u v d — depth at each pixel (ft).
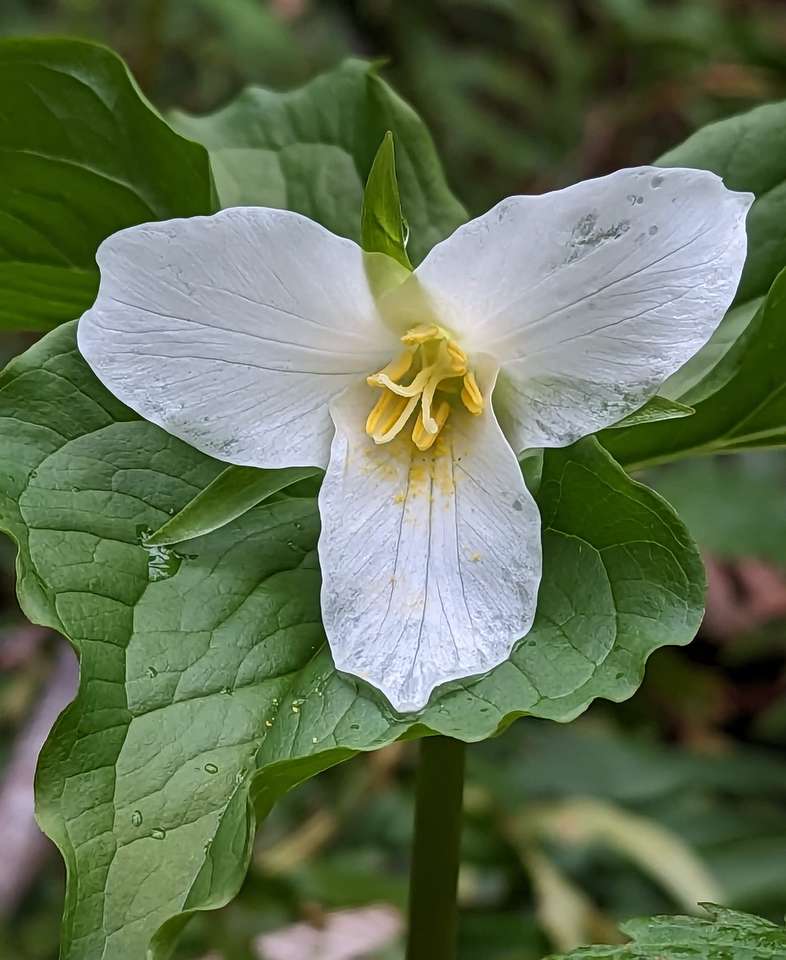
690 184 1.17
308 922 1.74
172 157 1.32
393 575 1.21
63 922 1.13
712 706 2.34
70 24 2.57
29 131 1.30
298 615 1.22
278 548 1.24
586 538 1.21
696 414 1.30
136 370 1.21
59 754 1.16
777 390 1.28
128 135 1.31
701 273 1.18
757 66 2.84
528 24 3.05
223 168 1.42
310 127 1.42
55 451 1.24
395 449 1.25
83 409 1.25
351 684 1.19
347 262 1.21
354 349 1.25
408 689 1.18
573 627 1.19
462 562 1.21
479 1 2.96
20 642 2.09
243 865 1.13
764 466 2.20
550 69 3.31
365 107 1.41
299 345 1.23
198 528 1.22
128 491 1.24
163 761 1.17
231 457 1.22
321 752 1.13
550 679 1.17
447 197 1.40
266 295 1.21
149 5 2.19
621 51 3.03
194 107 2.77
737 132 1.37
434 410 1.27
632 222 1.18
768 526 2.01
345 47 2.89
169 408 1.22
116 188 1.33
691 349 1.19
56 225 1.34
